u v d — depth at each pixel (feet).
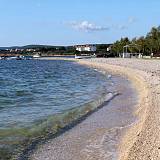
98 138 57.93
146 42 526.16
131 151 45.21
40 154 49.34
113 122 70.08
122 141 55.42
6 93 127.85
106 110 83.76
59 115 77.30
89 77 224.12
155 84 126.21
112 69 301.43
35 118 74.02
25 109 86.94
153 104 80.33
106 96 110.01
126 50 599.98
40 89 143.74
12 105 94.68
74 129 64.34
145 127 57.52
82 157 48.16
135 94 113.60
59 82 184.75
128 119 72.64
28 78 224.74
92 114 78.84
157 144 47.19
